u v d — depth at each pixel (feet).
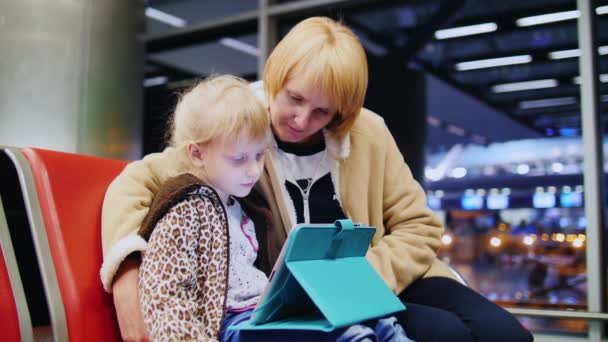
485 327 4.43
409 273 4.85
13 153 4.16
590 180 10.10
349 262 3.85
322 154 5.01
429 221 5.24
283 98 4.51
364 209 5.09
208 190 3.92
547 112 11.41
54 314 3.92
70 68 10.90
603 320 9.69
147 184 4.45
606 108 10.37
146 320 3.50
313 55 4.35
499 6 11.89
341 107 4.64
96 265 4.23
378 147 5.29
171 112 4.79
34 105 10.58
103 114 11.33
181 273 3.63
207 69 14.38
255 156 4.02
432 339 4.13
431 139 12.84
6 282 4.08
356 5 12.66
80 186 4.40
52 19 10.78
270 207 4.80
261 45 13.24
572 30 10.68
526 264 11.77
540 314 10.19
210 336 3.67
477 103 12.80
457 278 5.46
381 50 12.68
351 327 3.30
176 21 14.79
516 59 12.14
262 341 3.49
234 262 4.08
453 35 12.43
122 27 11.72
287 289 3.46
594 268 9.97
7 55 10.55
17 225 4.94
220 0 14.28
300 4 12.89
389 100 12.63
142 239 3.86
